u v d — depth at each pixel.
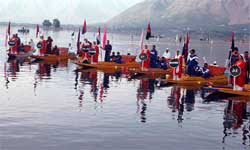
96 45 42.16
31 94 23.92
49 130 15.76
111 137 15.12
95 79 32.91
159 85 30.59
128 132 15.95
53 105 20.78
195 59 32.50
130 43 131.88
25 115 18.19
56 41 116.31
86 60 43.72
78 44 52.75
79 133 15.50
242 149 14.30
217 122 18.34
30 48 53.00
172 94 26.31
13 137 14.60
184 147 14.27
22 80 30.14
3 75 32.75
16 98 22.34
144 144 14.42
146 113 19.73
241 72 26.12
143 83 31.52
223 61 65.31
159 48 110.75
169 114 19.75
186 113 20.14
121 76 35.94
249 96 26.30
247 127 17.52
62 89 26.50
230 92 26.12
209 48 135.00
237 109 21.66
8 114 18.25
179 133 16.16
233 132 16.61
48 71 37.56
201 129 16.94
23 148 13.38
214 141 15.20
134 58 43.66
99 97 23.88
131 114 19.34
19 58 50.34
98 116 18.58
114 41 147.12
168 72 38.44
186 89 28.88
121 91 26.73
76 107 20.50
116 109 20.39
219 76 33.53
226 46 170.12
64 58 51.44
